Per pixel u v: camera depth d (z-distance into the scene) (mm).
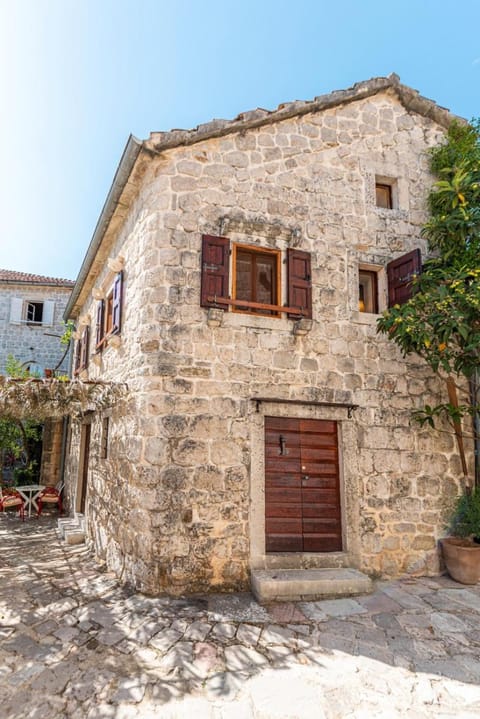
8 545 7082
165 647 3611
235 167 5734
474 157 6098
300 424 5520
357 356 5824
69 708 2887
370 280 6414
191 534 4797
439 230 6000
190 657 3465
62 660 3438
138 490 4891
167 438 4887
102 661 3418
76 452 9281
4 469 12836
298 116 6160
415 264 5742
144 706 2900
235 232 5578
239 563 4910
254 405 5277
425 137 6844
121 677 3213
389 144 6594
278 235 5738
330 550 5344
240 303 5375
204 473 4945
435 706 2930
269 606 4449
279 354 5484
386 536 5504
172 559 4691
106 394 5871
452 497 5879
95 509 6836
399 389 5930
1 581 5191
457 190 5781
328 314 5797
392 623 4121
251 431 5215
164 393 4977
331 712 2859
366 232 6199
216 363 5219
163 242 5277
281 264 5742
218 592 4773
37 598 4645
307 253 5781
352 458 5551
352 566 5258
